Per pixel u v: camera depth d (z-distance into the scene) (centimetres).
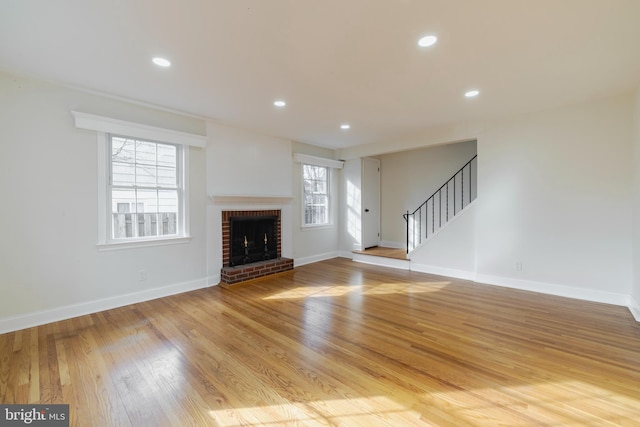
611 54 237
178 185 396
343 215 652
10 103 273
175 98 334
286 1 173
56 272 298
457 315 311
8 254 273
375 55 239
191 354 232
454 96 330
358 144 593
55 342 252
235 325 287
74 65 255
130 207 353
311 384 193
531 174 391
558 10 183
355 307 336
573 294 365
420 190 632
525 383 193
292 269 516
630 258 329
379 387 190
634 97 317
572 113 360
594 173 348
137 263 355
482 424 157
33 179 285
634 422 158
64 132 302
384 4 177
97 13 184
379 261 570
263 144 498
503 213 416
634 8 180
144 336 263
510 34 210
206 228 422
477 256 443
